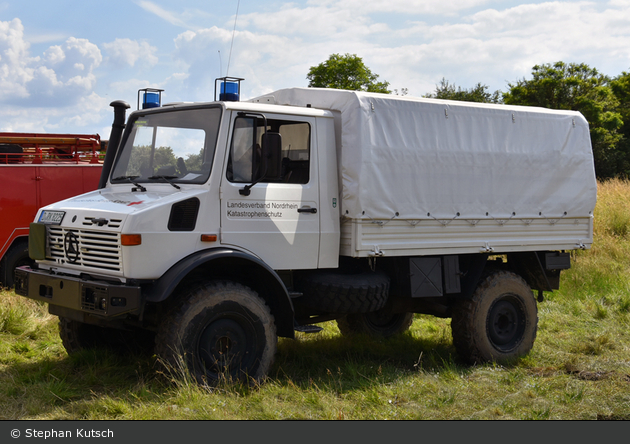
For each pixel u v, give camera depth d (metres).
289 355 6.45
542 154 7.00
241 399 4.79
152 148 5.67
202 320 4.86
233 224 5.14
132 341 6.17
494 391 5.49
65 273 5.27
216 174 5.06
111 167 6.09
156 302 4.82
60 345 6.57
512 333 7.00
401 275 6.18
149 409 4.48
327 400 4.93
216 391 4.85
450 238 6.33
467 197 6.41
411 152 5.98
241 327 5.13
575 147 7.31
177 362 4.73
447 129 6.29
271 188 5.36
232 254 4.94
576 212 7.34
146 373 5.48
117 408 4.47
